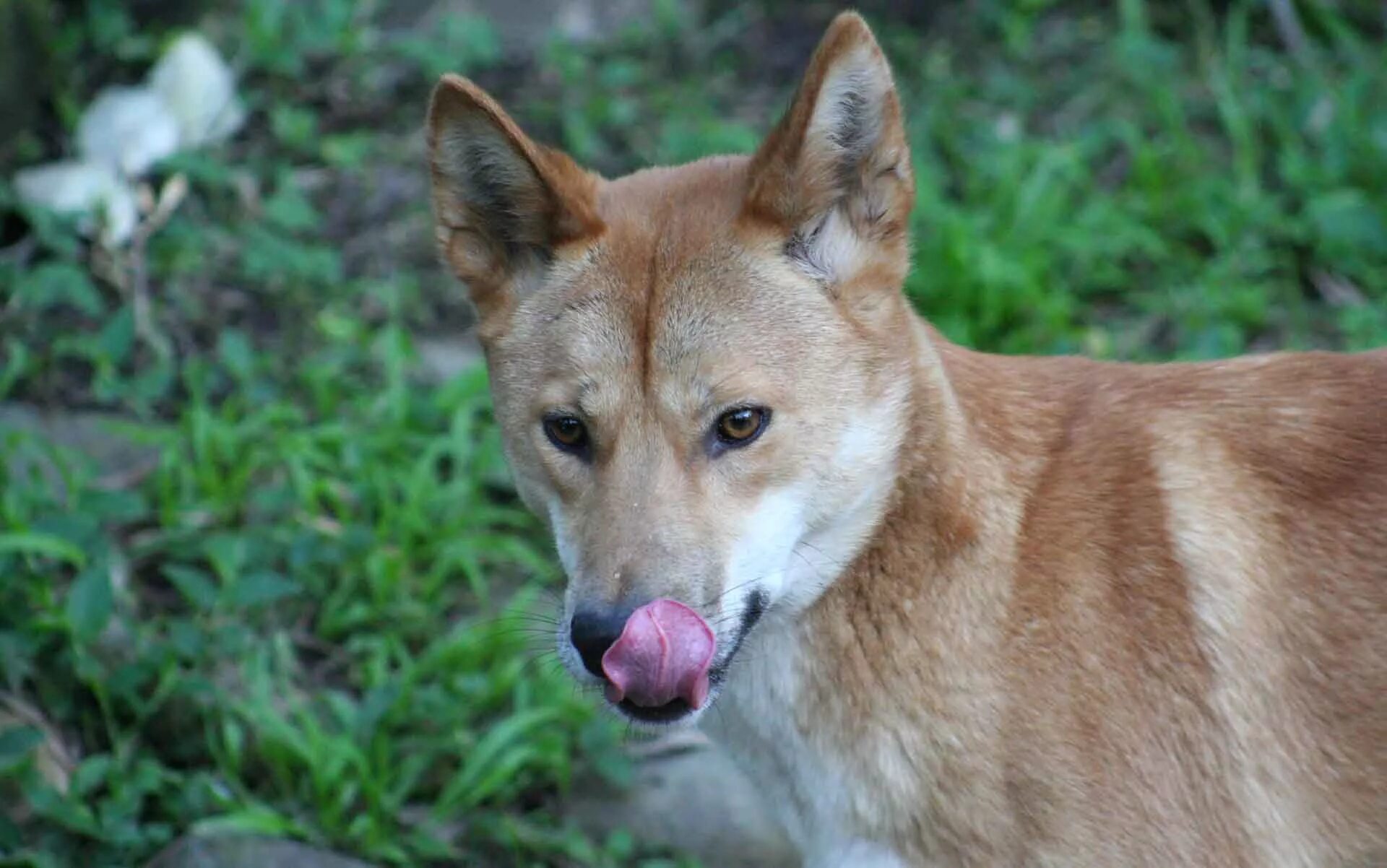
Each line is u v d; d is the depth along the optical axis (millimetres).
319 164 13750
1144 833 6488
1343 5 14711
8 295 11977
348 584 10039
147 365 11727
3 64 12883
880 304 6816
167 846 8375
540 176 6812
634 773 9086
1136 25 14258
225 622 9641
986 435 6941
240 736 8977
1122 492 6812
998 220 12570
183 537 10133
